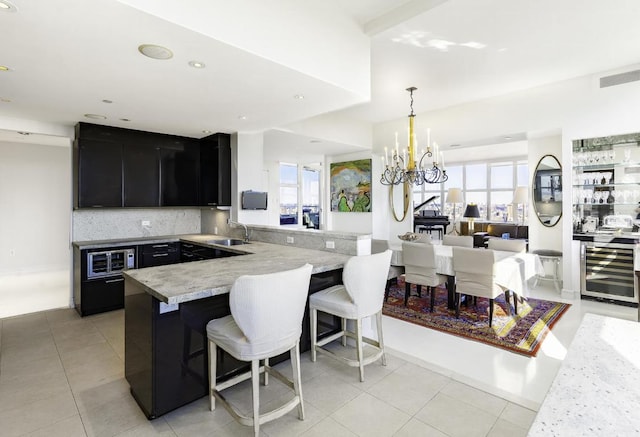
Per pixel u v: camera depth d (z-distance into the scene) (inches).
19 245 241.1
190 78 100.2
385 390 92.3
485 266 137.9
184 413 82.5
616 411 26.5
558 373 32.6
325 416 81.0
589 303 169.2
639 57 145.2
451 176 426.3
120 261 164.6
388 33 120.0
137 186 175.9
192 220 216.1
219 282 83.3
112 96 117.2
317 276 114.3
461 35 123.0
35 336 131.0
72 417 81.2
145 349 82.0
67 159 259.3
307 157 314.5
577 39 127.8
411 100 202.1
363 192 275.0
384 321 146.9
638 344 38.2
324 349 115.4
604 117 162.6
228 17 78.7
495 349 118.2
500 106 195.0
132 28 71.3
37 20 67.6
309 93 114.2
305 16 96.7
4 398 89.1
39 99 121.0
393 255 177.3
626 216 170.6
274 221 360.2
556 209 205.2
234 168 184.7
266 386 94.6
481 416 80.8
